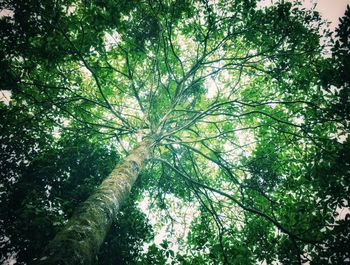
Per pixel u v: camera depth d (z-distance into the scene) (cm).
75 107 659
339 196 520
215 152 689
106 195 414
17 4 473
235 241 629
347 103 490
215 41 740
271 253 562
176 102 747
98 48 523
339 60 497
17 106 609
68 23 487
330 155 522
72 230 308
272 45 638
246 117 757
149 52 702
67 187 620
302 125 562
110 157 692
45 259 254
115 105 760
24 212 491
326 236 468
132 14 607
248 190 682
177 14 594
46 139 687
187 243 727
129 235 607
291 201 615
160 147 785
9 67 497
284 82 660
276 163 667
